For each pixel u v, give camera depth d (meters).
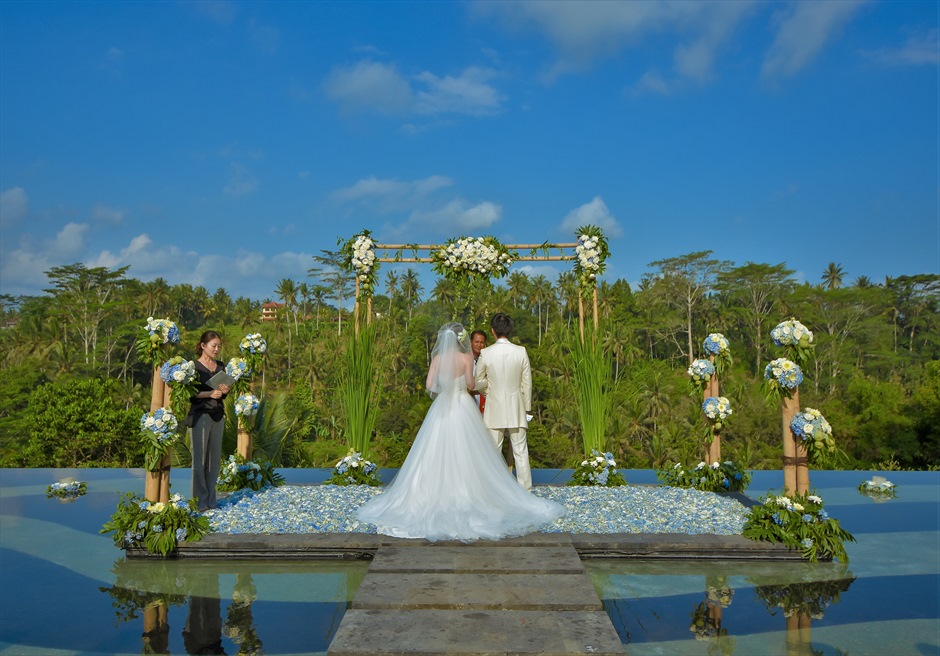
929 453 33.41
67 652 3.39
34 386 48.47
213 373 5.93
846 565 4.96
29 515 6.65
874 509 7.03
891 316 83.31
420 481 5.41
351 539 5.07
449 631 3.34
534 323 73.94
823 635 3.61
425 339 47.09
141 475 9.35
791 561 5.04
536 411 44.41
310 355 58.78
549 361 42.59
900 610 4.00
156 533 5.05
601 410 8.03
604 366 8.15
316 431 40.50
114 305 69.06
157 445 5.21
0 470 9.86
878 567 4.91
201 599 4.20
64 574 4.73
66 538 5.73
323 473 9.30
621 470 9.62
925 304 82.62
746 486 7.26
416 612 3.61
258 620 3.83
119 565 4.96
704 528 5.41
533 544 4.87
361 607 3.66
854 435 38.09
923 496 7.80
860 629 3.70
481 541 4.88
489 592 3.86
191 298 108.44
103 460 27.52
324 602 4.15
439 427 5.56
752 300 76.00
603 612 3.61
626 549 5.05
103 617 3.88
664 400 40.19
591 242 8.27
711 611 3.99
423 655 3.10
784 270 75.25
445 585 3.98
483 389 6.55
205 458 5.90
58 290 76.19
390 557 4.52
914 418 35.25
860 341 70.81
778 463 37.00
